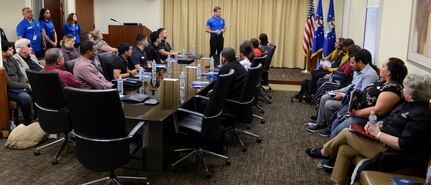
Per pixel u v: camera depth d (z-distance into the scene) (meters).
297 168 3.47
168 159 3.38
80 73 3.74
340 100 4.39
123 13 9.94
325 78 5.71
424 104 2.48
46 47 7.25
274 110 5.68
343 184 2.87
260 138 4.32
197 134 3.12
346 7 7.87
